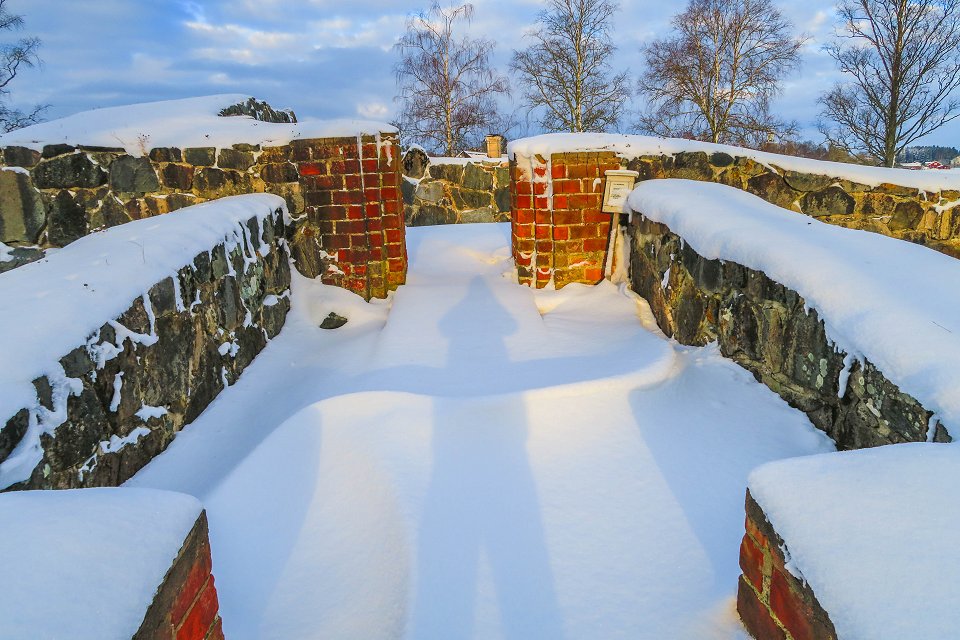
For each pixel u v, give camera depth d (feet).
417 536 7.09
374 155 16.66
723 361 11.20
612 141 16.71
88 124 17.90
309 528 7.91
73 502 4.21
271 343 15.01
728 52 62.59
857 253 9.55
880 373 7.36
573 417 9.66
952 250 17.92
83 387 8.19
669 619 6.13
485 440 9.16
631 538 7.28
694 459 8.66
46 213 17.24
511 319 14.62
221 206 13.92
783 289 9.48
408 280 18.20
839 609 4.01
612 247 16.80
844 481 4.91
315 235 17.12
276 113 27.09
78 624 3.30
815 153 62.18
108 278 9.39
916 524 4.30
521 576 6.72
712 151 16.94
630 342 12.57
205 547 4.90
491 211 30.81
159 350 10.18
